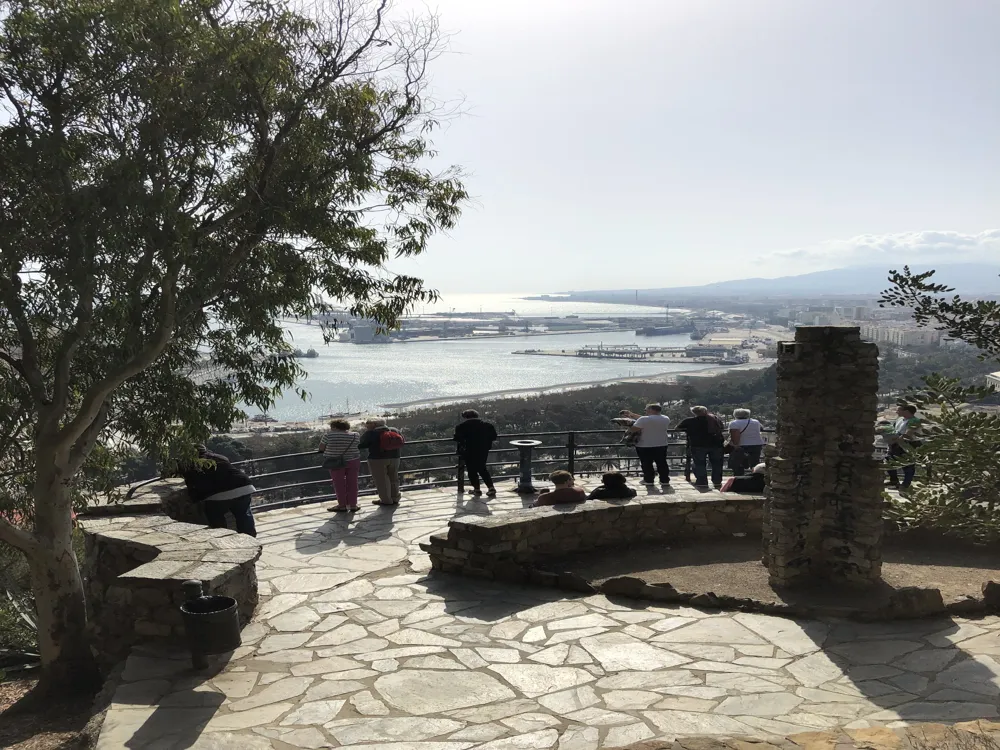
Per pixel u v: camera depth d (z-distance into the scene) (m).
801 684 5.33
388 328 7.80
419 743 4.55
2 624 11.02
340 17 7.01
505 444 23.53
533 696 5.21
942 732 4.22
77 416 6.55
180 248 6.14
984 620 6.49
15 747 5.68
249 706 5.11
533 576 7.82
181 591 6.19
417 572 8.30
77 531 10.16
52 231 5.88
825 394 7.45
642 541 9.35
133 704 5.16
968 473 3.85
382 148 7.50
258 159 6.98
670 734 4.58
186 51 6.18
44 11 5.93
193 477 8.76
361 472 18.89
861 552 7.33
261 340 7.54
